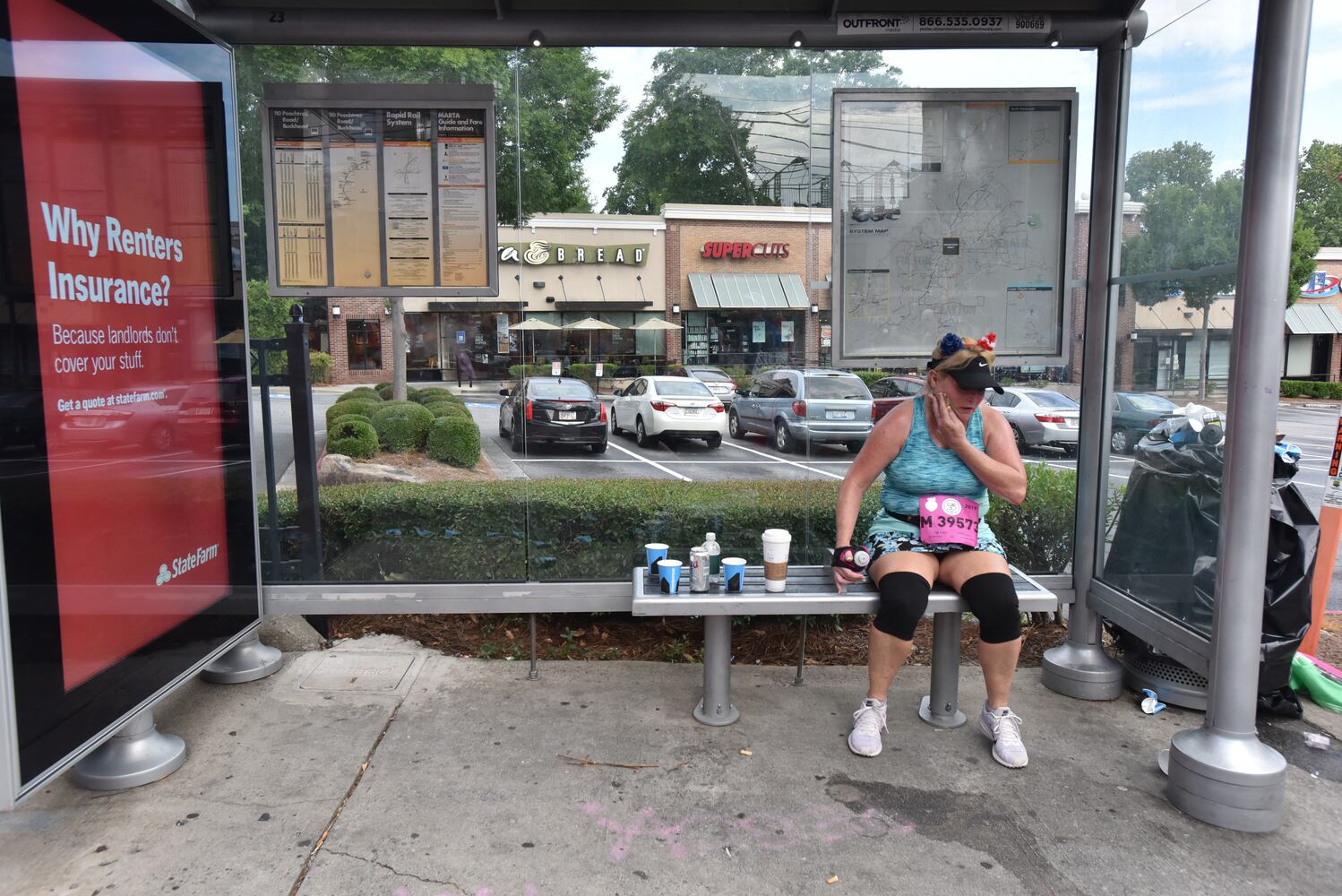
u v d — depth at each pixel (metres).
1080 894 2.21
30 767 2.12
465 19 3.34
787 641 4.07
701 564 3.03
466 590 3.49
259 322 3.83
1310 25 2.31
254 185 3.75
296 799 2.62
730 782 2.76
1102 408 3.45
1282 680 3.23
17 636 2.08
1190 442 3.04
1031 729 3.19
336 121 3.66
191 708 3.27
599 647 3.98
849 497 3.07
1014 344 3.80
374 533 3.90
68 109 2.29
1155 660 3.46
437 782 2.74
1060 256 3.75
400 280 3.76
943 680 3.18
